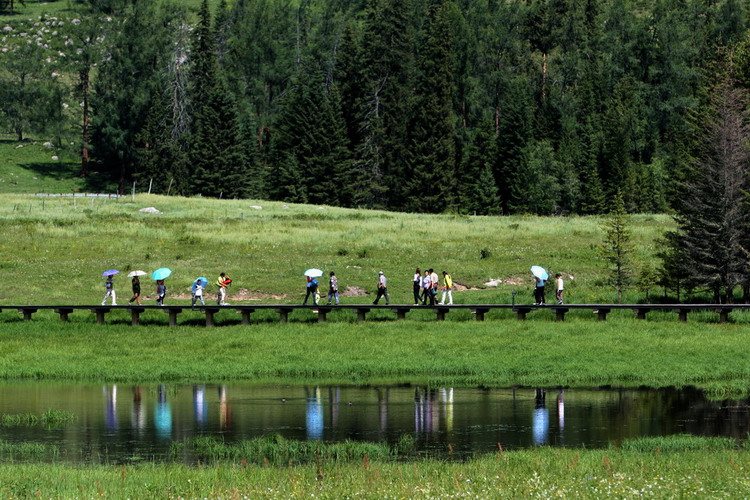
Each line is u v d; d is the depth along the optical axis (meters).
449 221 81.56
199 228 71.31
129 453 19.61
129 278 55.50
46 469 17.00
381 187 119.50
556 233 71.38
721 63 84.94
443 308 41.47
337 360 32.56
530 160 112.81
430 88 118.12
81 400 26.23
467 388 28.19
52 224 69.81
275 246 64.62
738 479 14.70
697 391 27.36
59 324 40.47
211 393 27.41
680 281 51.25
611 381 29.34
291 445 19.81
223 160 118.38
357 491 14.08
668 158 121.56
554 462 16.91
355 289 53.31
